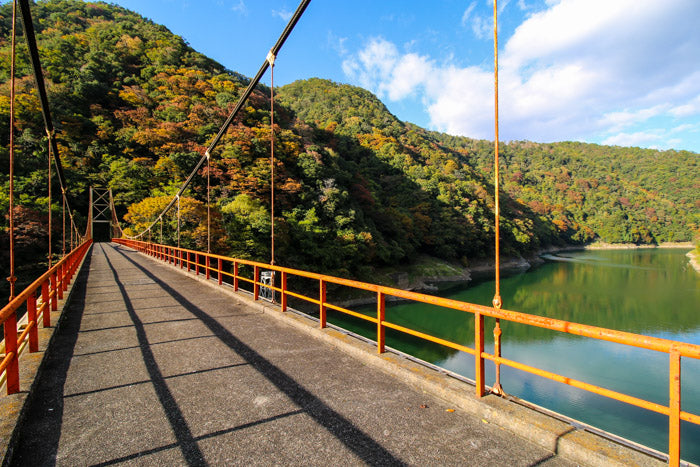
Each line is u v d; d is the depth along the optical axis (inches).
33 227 1151.0
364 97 5339.6
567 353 751.1
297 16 278.1
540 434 100.3
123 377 151.3
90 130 1937.7
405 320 1031.6
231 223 1188.5
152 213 1322.6
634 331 980.6
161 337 209.8
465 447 99.9
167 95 2327.8
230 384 143.3
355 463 92.7
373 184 2509.8
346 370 157.4
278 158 1744.6
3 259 1106.1
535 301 1368.1
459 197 2773.1
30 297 168.2
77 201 1685.5
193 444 101.8
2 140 1566.2
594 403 526.0
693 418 71.5
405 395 132.9
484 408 114.7
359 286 175.0
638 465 83.1
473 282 1838.1
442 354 751.1
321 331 205.0
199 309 289.4
